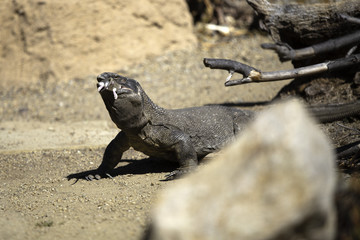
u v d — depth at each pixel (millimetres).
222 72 54875
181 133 27656
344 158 24672
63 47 57812
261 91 46375
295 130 11484
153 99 49562
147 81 54812
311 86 36812
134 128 26766
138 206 22156
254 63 55688
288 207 10703
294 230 10805
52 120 47406
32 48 58312
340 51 34781
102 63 58625
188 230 11141
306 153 11133
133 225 19312
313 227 10906
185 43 63719
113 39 59531
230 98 46031
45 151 36594
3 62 59406
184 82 53281
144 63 59688
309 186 10734
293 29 36031
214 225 11094
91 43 58688
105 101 25891
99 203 23297
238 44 62969
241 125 31000
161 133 27484
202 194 11578
